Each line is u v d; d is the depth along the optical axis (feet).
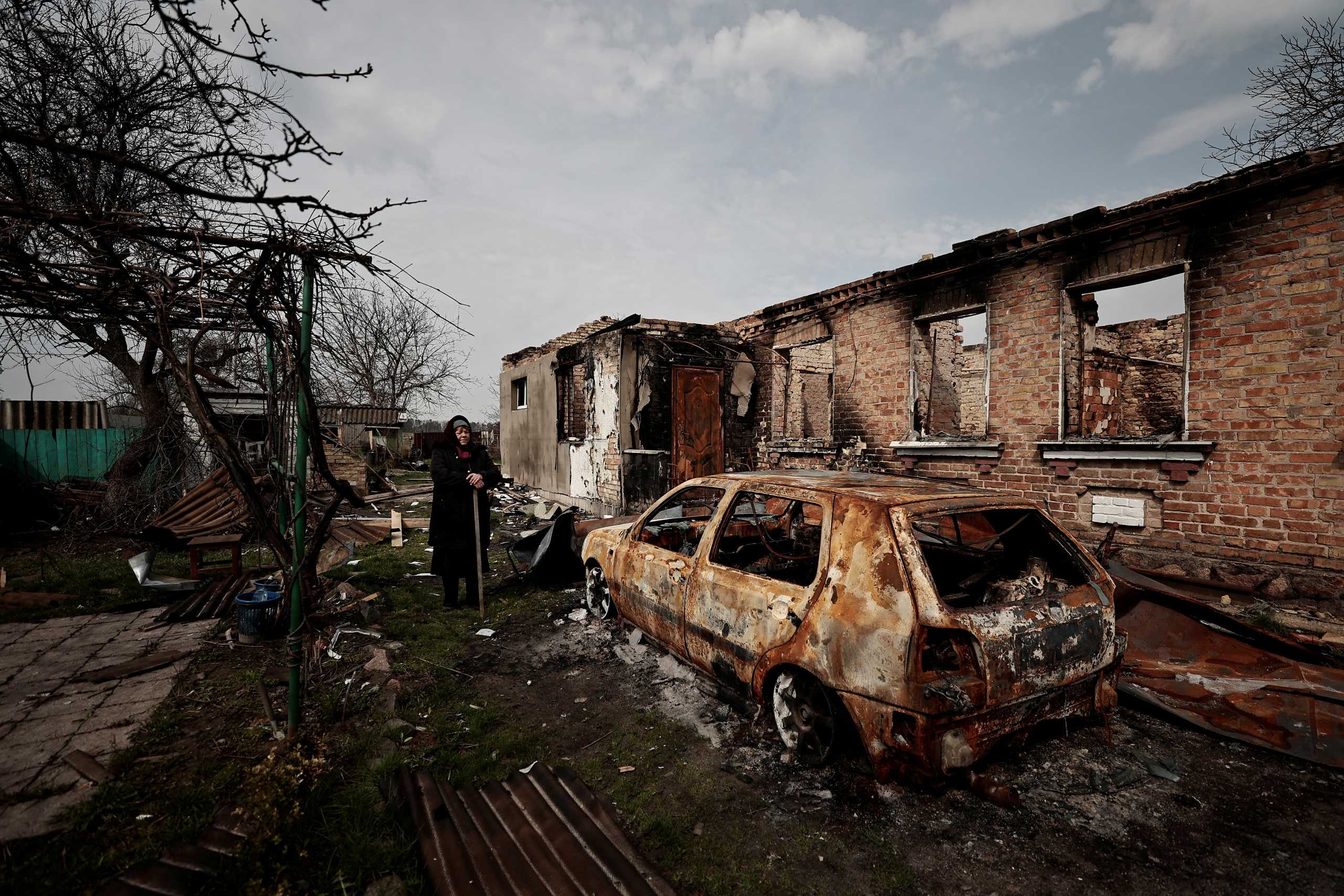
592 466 33.86
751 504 16.53
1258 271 17.61
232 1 6.10
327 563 21.47
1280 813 8.16
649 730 10.64
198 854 7.22
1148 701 10.64
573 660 13.85
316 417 9.52
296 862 7.09
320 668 12.82
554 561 20.10
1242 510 17.98
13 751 9.56
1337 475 16.33
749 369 36.17
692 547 15.25
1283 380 17.20
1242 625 11.90
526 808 8.28
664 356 32.71
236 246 7.95
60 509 30.12
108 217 7.20
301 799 8.15
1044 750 9.71
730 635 10.62
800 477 11.54
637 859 7.26
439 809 8.14
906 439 27.86
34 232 8.11
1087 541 21.56
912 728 7.73
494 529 31.24
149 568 18.94
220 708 11.20
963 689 7.58
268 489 13.53
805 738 9.35
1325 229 16.40
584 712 11.39
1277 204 17.22
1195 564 18.58
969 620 7.85
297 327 9.00
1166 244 19.49
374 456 74.74
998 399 24.39
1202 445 18.45
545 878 6.88
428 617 16.76
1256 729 9.74
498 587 19.89
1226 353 18.25
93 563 22.72
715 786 8.96
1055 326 22.54
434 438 88.79
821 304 32.07
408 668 13.29
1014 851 7.50
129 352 26.53
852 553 8.82
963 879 7.06
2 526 27.63
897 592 8.02
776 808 8.43
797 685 9.46
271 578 17.01
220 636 15.05
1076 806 8.37
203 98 7.05
